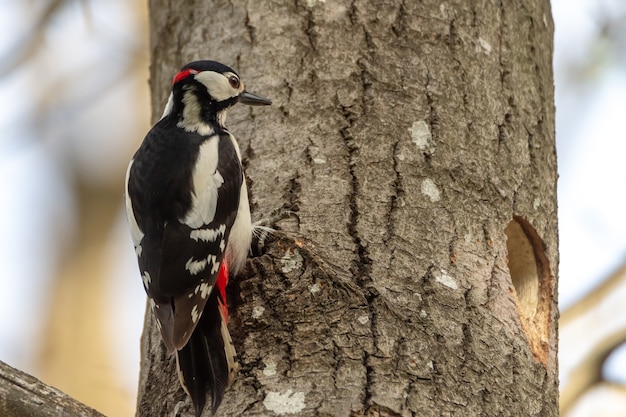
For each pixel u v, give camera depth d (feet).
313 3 37.40
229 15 39.01
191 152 33.71
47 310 63.05
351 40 36.14
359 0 36.91
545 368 31.65
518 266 35.24
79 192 65.67
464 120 34.60
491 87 35.83
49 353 61.57
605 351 47.52
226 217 32.45
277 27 37.50
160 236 32.19
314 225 31.91
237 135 35.68
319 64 35.91
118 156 66.39
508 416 29.37
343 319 29.50
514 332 31.12
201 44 39.37
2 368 27.73
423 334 29.60
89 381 59.72
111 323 63.31
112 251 65.26
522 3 38.40
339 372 28.50
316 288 30.09
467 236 32.32
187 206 32.42
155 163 33.76
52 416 27.25
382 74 35.14
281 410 28.12
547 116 37.32
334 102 34.91
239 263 31.96
